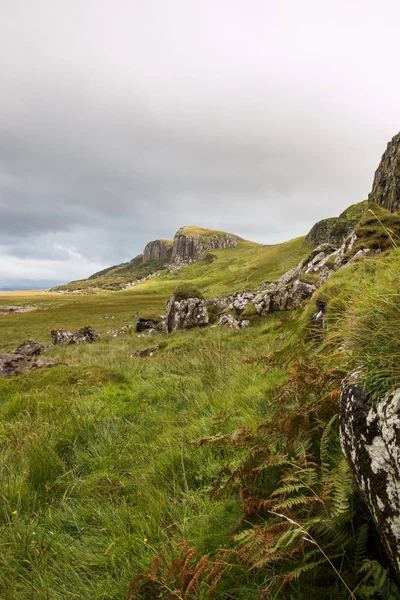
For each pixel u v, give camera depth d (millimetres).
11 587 2502
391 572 1842
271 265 139125
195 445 3389
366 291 2404
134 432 5258
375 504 1778
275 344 8586
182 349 15023
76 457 4520
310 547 2076
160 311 71875
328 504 2180
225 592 2170
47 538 3025
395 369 1862
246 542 2350
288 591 2033
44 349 29750
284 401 3816
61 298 143625
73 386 8000
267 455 2895
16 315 77375
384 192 78625
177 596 2020
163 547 2551
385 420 1757
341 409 2211
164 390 7023
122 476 3975
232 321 22859
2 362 12273
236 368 7102
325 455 2668
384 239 13625
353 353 2283
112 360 14164
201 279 172125
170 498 3258
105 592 2375
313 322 8031
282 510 2365
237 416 4684
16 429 5203
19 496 3494
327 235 135125
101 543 2877
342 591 1854
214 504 3000
